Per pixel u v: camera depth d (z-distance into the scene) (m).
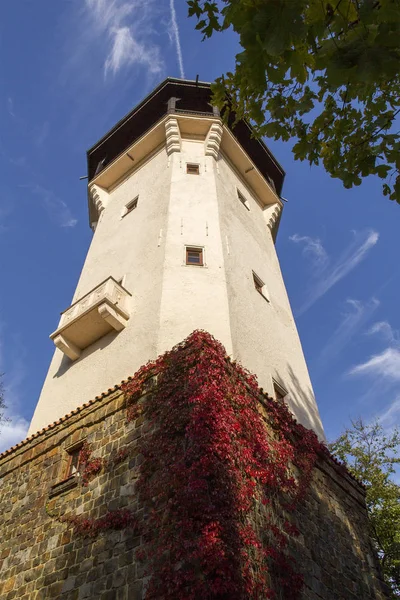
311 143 8.42
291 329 18.48
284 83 7.73
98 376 14.32
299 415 15.23
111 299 14.98
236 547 8.19
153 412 10.87
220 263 15.88
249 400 11.46
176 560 8.06
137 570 8.63
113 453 11.08
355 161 8.24
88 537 9.98
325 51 5.95
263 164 26.36
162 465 9.57
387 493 22.81
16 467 13.59
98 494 10.58
